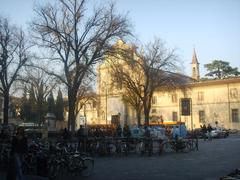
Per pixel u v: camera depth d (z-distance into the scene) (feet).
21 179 25.16
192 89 286.66
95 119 310.45
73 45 128.16
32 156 47.60
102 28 130.82
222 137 193.26
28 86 190.90
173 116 293.43
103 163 70.74
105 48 128.47
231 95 267.18
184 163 68.80
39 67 155.43
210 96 277.44
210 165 64.80
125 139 90.84
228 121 266.98
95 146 89.15
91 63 128.16
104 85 186.80
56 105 254.88
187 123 286.46
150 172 56.34
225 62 355.97
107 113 298.97
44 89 213.25
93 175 53.36
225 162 69.56
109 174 54.44
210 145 125.08
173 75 189.57
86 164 53.06
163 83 188.96
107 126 197.47
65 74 129.49
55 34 129.29
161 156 85.35
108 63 148.05
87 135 99.19
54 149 52.70
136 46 160.97
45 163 46.47
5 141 67.87
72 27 129.80
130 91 199.21
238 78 264.11
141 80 192.13
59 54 129.59
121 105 289.94
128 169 60.44
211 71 360.28
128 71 183.52
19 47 153.99
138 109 201.98
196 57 383.45
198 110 282.56
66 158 51.67
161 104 301.84
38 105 217.97
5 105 153.17
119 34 130.31
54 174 48.93
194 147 109.09
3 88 152.76
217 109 273.13
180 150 97.86
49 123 160.04
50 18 130.62
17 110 267.80
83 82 142.31
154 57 185.98
